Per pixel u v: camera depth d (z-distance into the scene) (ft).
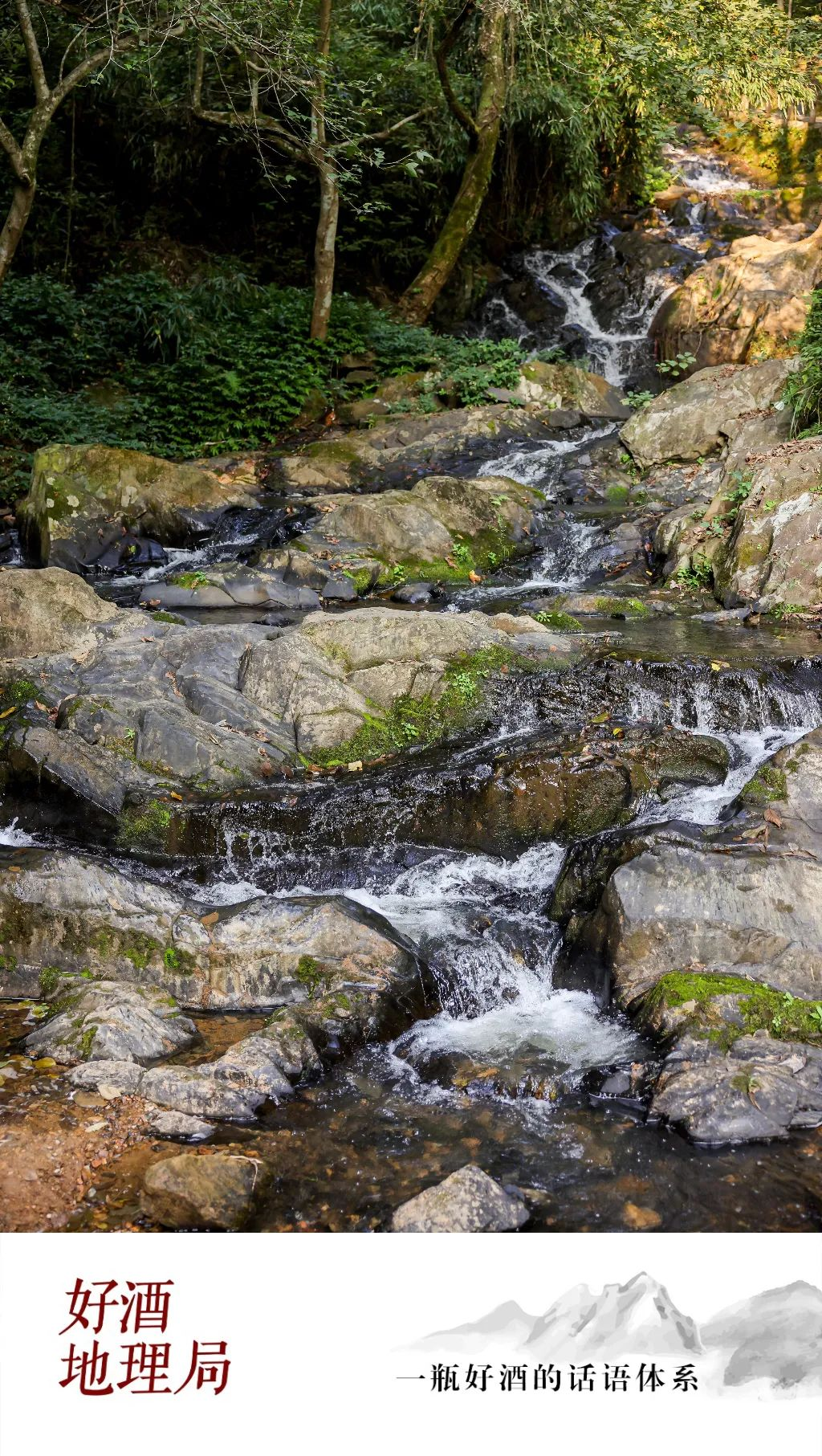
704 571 27.73
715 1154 11.78
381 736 19.81
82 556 30.30
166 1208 10.73
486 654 20.90
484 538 30.71
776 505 26.86
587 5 42.86
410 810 17.71
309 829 17.63
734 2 45.78
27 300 41.22
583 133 51.16
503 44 47.24
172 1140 11.93
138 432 39.24
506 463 35.99
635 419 36.22
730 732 19.63
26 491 33.47
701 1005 13.46
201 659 21.16
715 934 14.40
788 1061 12.73
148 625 22.38
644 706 19.93
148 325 42.91
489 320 51.96
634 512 31.91
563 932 15.74
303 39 38.37
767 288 42.57
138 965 14.90
